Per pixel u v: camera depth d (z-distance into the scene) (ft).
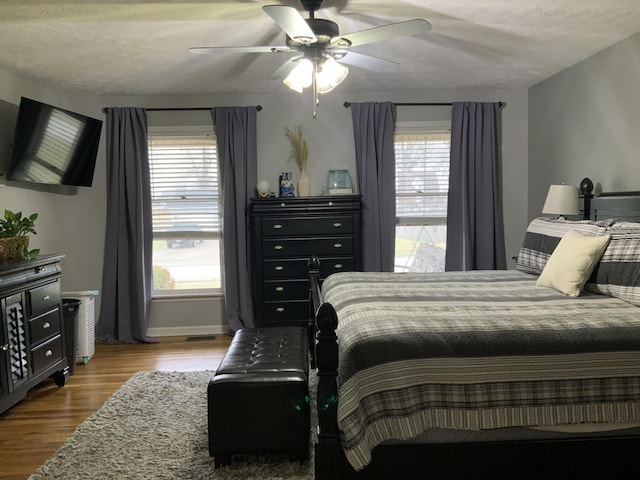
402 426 6.26
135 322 15.85
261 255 15.39
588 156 13.02
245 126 15.90
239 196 15.88
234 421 7.70
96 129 14.73
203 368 13.02
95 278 16.30
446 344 6.50
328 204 15.28
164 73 13.39
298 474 7.62
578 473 6.59
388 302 8.45
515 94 16.39
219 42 10.93
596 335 6.63
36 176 12.71
